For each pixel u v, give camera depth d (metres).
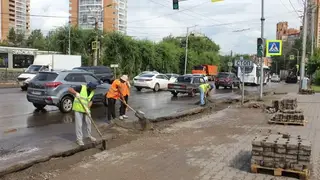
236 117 13.88
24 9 78.44
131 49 46.91
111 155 7.49
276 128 11.12
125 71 46.84
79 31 45.81
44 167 6.58
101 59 44.88
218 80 38.03
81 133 8.28
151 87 29.09
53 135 9.42
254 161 6.13
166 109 16.64
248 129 10.89
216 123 12.21
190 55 65.56
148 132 10.27
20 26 78.19
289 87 45.47
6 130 10.06
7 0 73.44
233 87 40.22
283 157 5.91
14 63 46.34
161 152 7.72
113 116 12.38
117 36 46.38
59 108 13.82
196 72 58.25
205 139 9.21
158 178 5.86
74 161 7.04
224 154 7.53
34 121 11.73
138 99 21.58
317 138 9.43
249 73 46.25
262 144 6.05
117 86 12.26
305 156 5.77
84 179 5.82
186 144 8.57
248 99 22.66
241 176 5.96
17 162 6.59
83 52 45.41
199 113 15.34
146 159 7.12
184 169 6.39
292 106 16.03
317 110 16.52
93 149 8.08
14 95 21.20
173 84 24.75
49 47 47.50
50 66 31.20
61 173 6.20
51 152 7.44
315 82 50.44
